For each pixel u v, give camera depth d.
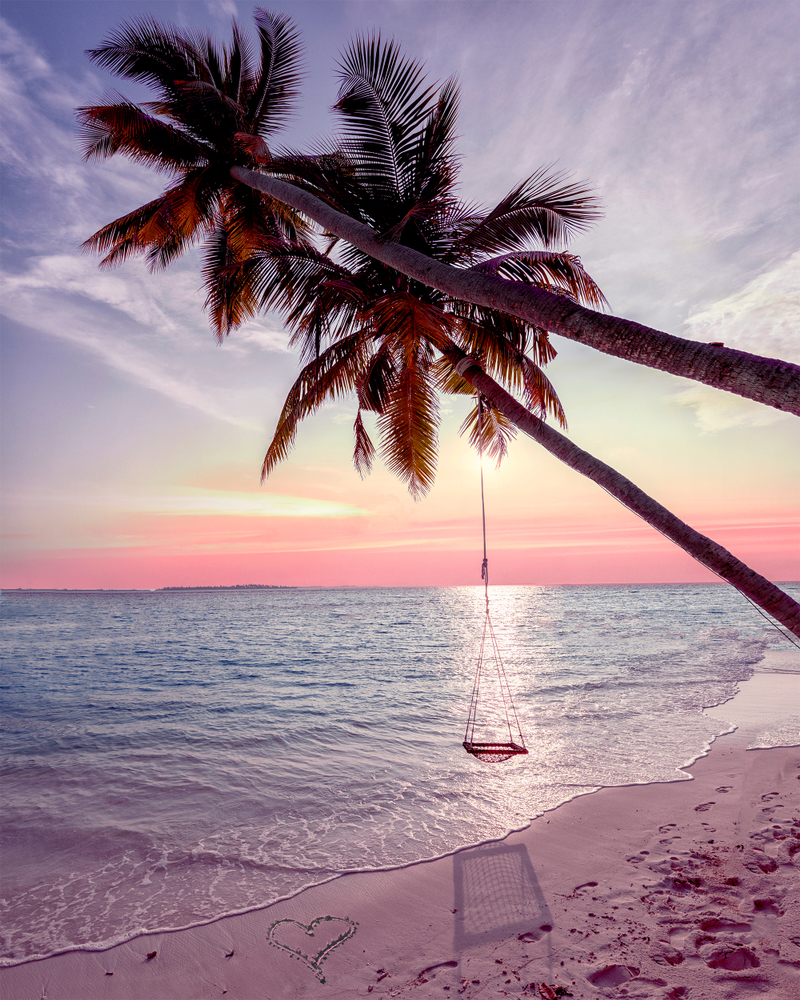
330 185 6.93
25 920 4.90
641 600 78.19
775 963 3.84
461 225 6.69
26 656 24.52
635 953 4.11
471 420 9.76
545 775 8.23
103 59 8.95
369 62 5.97
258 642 30.66
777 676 16.02
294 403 8.30
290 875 5.58
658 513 4.54
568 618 46.03
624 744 9.60
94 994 4.02
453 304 7.48
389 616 55.31
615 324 3.59
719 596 88.06
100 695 15.38
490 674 18.33
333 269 7.96
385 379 8.95
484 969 4.09
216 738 10.75
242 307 10.31
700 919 4.46
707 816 6.45
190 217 8.72
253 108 9.72
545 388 8.12
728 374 3.11
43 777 8.58
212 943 4.55
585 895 4.99
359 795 7.67
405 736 10.77
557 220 6.07
